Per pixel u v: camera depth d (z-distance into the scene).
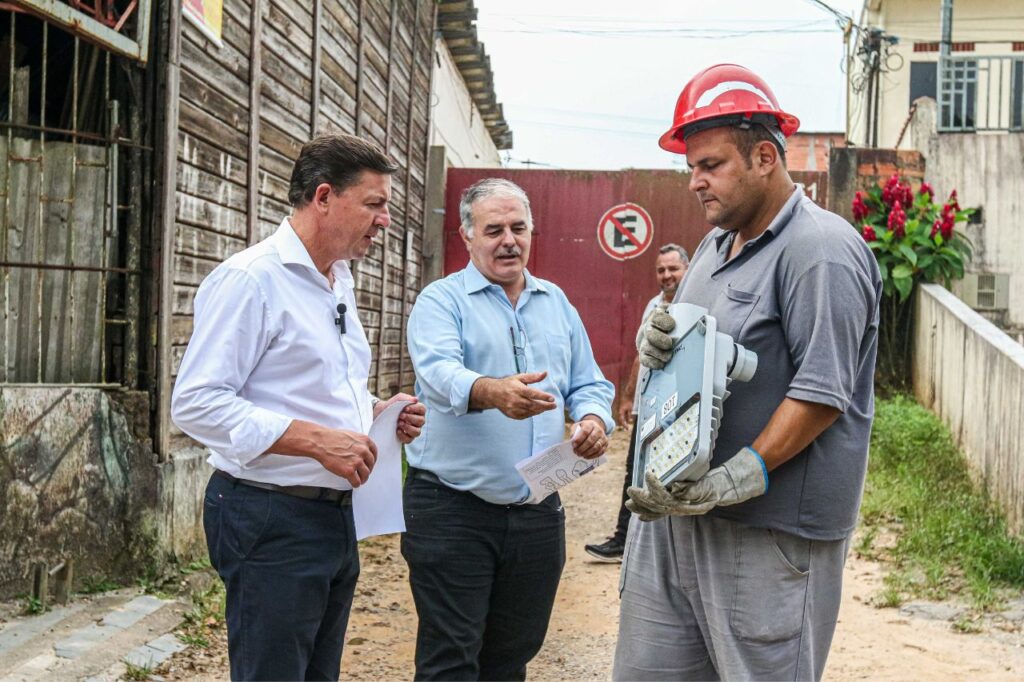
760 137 2.47
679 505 2.30
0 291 4.88
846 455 2.47
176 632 4.52
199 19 5.39
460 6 13.73
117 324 5.12
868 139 18.41
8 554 4.56
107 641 4.21
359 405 2.82
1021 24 17.98
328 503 2.68
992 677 4.27
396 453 2.86
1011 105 12.23
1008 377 6.80
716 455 2.51
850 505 2.49
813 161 35.62
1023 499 6.24
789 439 2.33
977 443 7.72
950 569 5.88
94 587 4.83
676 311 2.55
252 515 2.58
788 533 2.46
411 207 12.30
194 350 2.53
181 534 5.31
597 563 6.24
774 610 2.47
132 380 5.11
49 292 4.98
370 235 2.74
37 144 4.95
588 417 3.24
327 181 2.65
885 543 6.46
